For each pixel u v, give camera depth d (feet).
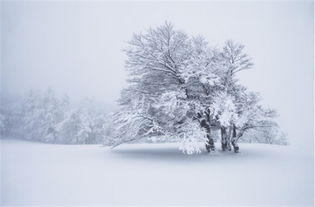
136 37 36.47
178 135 33.30
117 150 44.29
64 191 16.72
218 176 21.26
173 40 37.01
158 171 23.66
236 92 39.42
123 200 14.69
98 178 20.59
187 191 16.56
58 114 130.62
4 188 17.49
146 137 39.78
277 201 14.35
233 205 13.76
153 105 35.86
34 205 13.64
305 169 24.34
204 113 37.06
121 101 42.47
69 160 31.01
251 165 26.73
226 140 40.47
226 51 39.96
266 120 36.24
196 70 34.71
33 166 26.53
